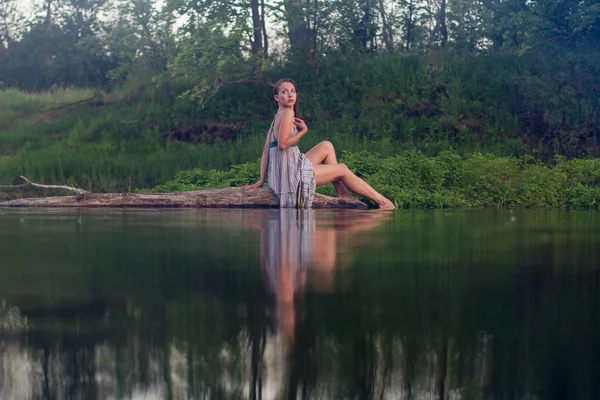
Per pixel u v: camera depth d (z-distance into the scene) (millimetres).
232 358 1513
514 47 19641
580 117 17203
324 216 6699
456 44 20375
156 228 5152
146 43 21953
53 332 1757
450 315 1941
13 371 1445
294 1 20000
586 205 9375
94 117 19547
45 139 18516
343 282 2504
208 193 8438
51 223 5688
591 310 2012
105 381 1368
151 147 17500
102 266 2957
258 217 6527
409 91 18234
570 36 18453
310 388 1335
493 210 8430
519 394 1308
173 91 20078
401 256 3344
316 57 19984
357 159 12047
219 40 18922
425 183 10352
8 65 25344
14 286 2434
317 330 1748
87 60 24953
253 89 19594
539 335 1713
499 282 2521
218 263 3037
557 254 3439
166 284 2473
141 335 1716
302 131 8328
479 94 17875
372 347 1593
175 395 1307
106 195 8508
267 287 2400
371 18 21047
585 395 1295
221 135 18219
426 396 1299
